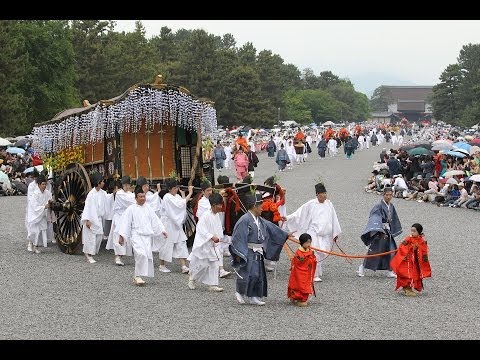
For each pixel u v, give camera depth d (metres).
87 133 20.00
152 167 19.73
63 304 13.34
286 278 16.19
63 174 19.61
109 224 19.78
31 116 63.62
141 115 19.22
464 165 33.97
